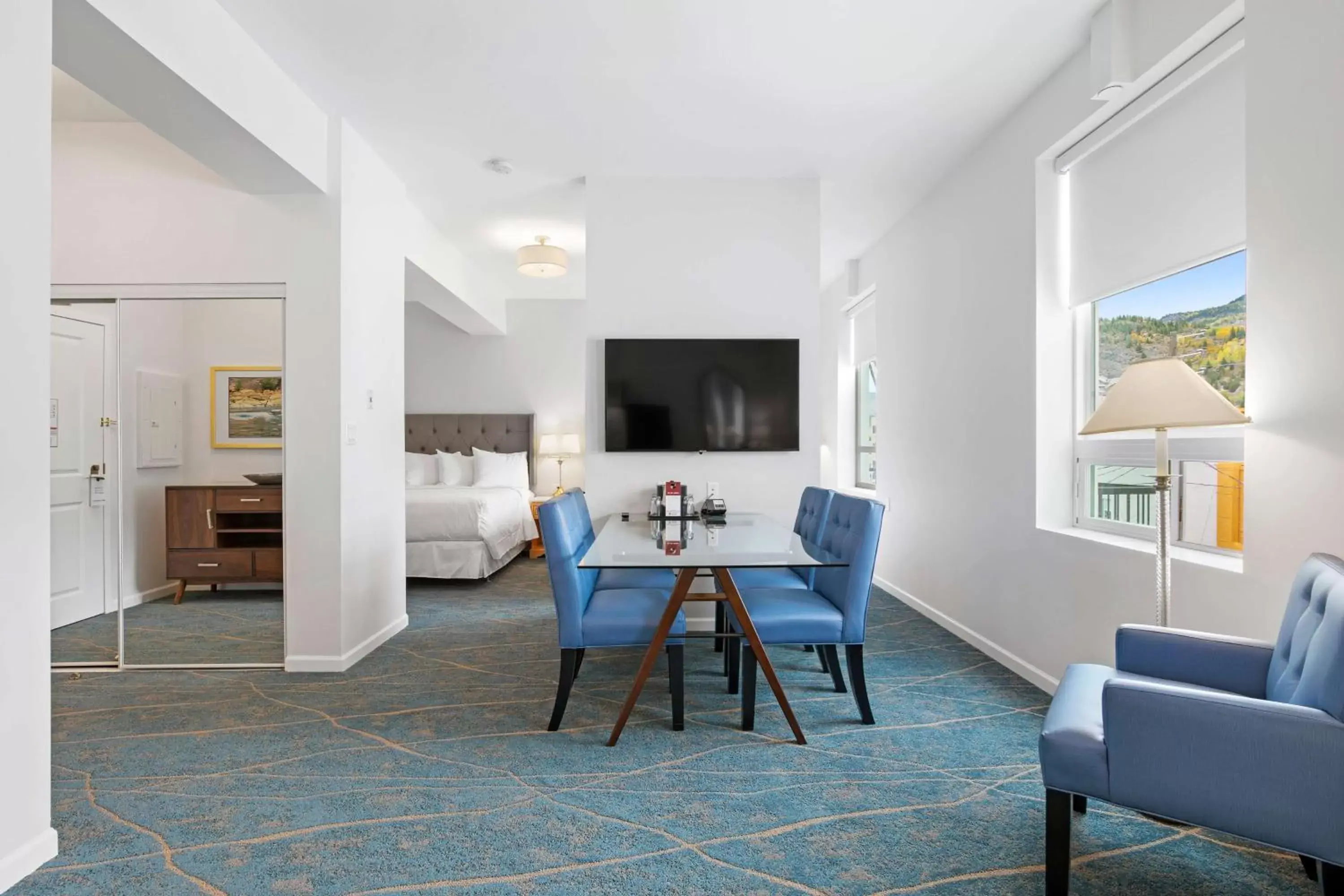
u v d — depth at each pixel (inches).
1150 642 73.4
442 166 152.4
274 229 130.8
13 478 67.8
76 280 132.9
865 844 71.8
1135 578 96.3
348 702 113.5
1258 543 76.3
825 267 239.1
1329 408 68.0
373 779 86.6
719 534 120.3
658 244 159.0
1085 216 116.1
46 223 71.1
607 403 157.2
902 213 184.1
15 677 67.5
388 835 73.8
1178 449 97.4
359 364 138.5
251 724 104.4
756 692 115.0
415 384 289.9
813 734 99.9
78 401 138.6
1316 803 51.4
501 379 290.7
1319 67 68.6
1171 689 56.5
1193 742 55.1
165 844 72.3
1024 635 125.0
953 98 123.6
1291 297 72.1
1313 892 63.6
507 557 235.5
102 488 138.0
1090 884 64.8
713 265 159.6
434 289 205.5
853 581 103.3
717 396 157.9
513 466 269.9
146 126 103.1
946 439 159.0
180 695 117.0
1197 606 85.2
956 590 153.8
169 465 135.3
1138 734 56.7
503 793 82.8
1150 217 101.0
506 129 135.0
